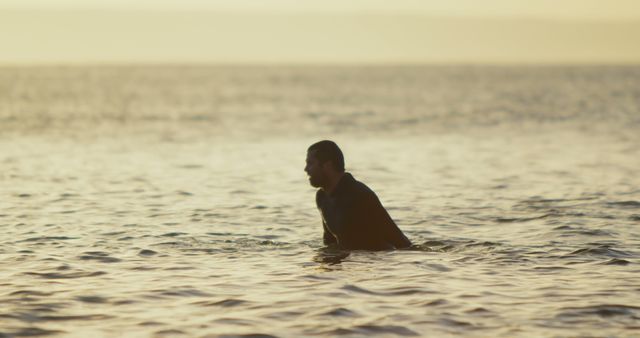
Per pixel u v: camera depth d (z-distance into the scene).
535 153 83.38
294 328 20.95
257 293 24.80
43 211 44.22
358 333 20.50
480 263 29.45
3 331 20.56
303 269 28.47
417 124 134.62
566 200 47.47
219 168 69.44
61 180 59.66
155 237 35.88
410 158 79.50
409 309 22.77
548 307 22.94
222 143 98.12
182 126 130.38
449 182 58.88
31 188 54.72
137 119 149.12
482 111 173.25
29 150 87.19
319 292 24.84
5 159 76.81
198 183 58.25
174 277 27.25
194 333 20.55
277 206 46.16
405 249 32.16
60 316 22.12
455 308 22.89
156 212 43.94
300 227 39.03
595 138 102.69
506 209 44.31
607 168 67.50
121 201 48.47
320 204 33.03
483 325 21.22
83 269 28.62
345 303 23.45
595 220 39.69
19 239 35.22
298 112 173.88
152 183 58.09
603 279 26.58
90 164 72.50
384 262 29.58
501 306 23.09
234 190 54.09
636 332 20.53
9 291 24.94
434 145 95.06
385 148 91.44
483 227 38.66
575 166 69.62
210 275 27.56
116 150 87.69
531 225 38.81
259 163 74.25
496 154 83.00
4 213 43.34
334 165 32.19
